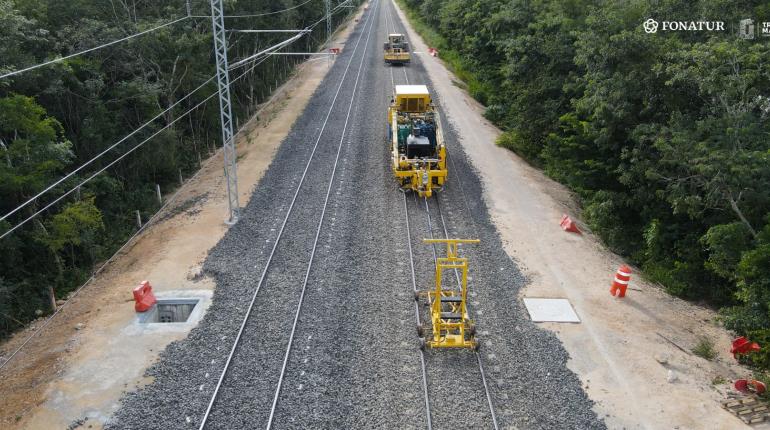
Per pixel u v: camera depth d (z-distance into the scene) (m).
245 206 23.84
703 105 21.02
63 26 24.84
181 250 20.31
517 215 23.58
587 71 27.69
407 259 19.33
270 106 41.69
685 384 13.77
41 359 14.66
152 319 16.83
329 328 15.36
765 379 13.95
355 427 11.98
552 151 30.58
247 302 16.62
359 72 50.25
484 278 18.23
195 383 13.30
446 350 14.65
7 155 18.70
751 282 16.33
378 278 18.06
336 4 84.25
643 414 12.64
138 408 12.56
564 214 24.28
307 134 33.22
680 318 17.39
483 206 24.12
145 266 19.48
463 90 46.47
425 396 12.84
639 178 22.75
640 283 19.70
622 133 24.41
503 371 13.88
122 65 26.88
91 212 20.83
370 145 31.14
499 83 44.16
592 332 15.70
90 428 12.06
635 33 21.70
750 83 18.05
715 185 18.14
